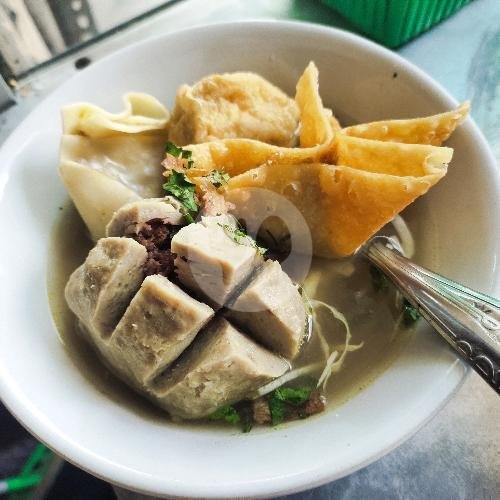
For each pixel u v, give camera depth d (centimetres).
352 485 16
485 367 14
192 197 18
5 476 19
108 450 13
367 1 23
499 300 14
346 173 17
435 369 14
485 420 17
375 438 13
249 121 20
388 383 15
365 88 20
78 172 19
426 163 16
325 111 20
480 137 17
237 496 12
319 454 13
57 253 19
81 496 19
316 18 25
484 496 16
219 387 15
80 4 23
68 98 20
